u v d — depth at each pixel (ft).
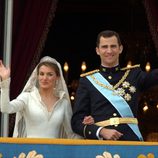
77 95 50.49
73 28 120.67
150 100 123.65
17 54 80.23
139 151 46.57
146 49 115.03
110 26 119.96
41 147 46.44
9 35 68.23
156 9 82.99
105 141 46.57
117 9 115.85
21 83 79.92
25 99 51.93
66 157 46.50
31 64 80.69
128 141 46.93
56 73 52.65
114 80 49.93
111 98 48.98
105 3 115.24
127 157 46.50
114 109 48.73
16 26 80.53
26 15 80.94
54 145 46.52
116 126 48.29
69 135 52.49
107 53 49.80
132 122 48.73
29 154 46.37
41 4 81.66
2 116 65.92
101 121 48.78
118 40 50.21
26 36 80.89
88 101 49.96
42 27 81.51
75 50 121.60
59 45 120.98
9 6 68.59
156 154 46.60
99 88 49.60
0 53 68.74
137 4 112.06
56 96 53.16
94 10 115.85
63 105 52.75
